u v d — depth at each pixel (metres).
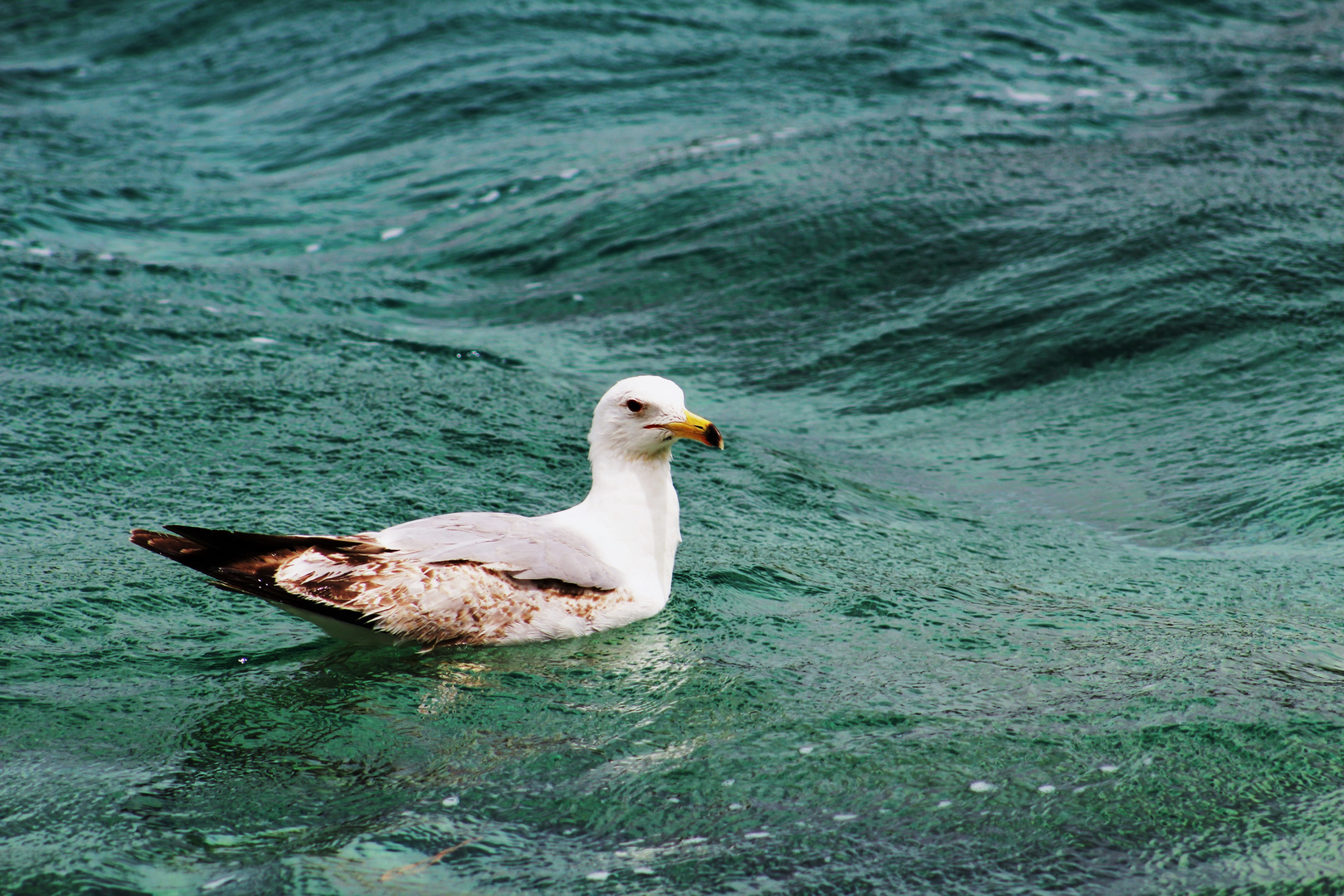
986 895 5.78
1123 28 32.94
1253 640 8.75
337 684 7.91
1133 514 11.88
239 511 10.77
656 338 17.22
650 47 31.62
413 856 6.07
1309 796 6.59
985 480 13.01
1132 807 6.49
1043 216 19.38
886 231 19.38
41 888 5.78
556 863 6.03
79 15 39.34
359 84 30.23
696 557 10.30
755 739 7.23
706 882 5.88
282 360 15.20
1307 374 14.42
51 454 11.84
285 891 5.75
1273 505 11.59
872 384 15.84
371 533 8.69
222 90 31.73
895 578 10.08
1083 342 15.98
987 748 7.11
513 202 22.38
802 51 30.94
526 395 14.45
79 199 22.33
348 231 21.64
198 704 7.62
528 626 8.49
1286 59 29.02
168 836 6.22
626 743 7.19
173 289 17.94
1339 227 17.98
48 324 15.70
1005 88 27.42
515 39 32.03
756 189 21.25
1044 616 9.29
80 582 9.28
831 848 6.15
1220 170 20.72
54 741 7.14
